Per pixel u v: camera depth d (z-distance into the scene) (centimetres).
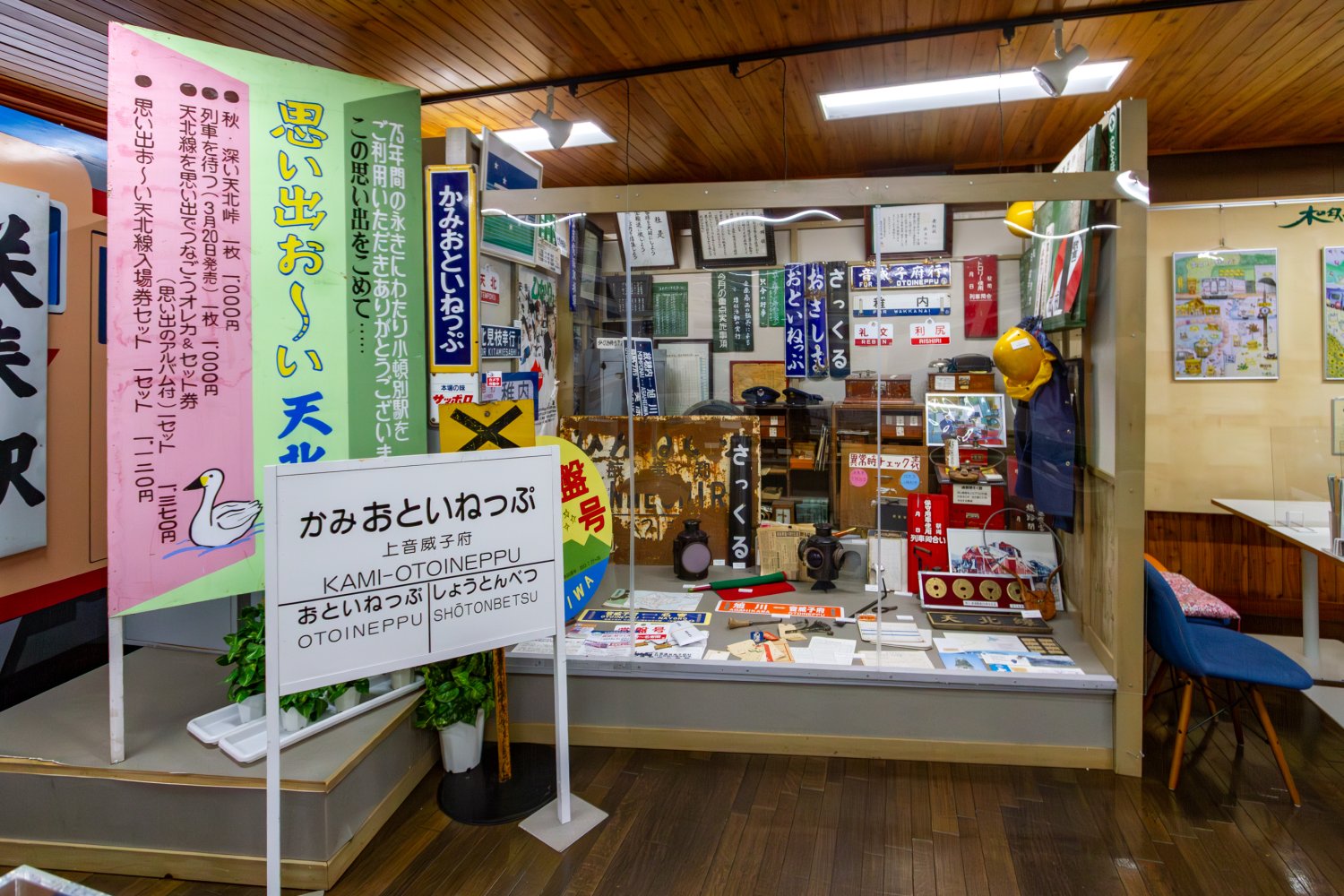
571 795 238
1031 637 282
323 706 225
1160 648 245
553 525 215
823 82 346
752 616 303
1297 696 311
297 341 223
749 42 307
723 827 220
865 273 306
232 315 213
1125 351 240
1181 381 423
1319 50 303
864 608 308
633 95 364
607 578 342
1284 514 335
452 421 226
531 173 298
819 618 299
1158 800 232
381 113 232
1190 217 416
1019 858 204
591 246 313
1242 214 408
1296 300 403
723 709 264
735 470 337
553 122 360
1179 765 238
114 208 197
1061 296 280
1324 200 396
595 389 333
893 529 322
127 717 232
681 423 336
